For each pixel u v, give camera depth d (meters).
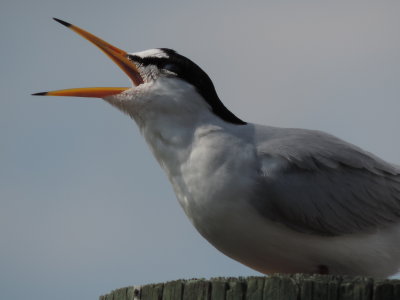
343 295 7.22
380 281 7.27
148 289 7.96
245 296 7.41
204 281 7.60
